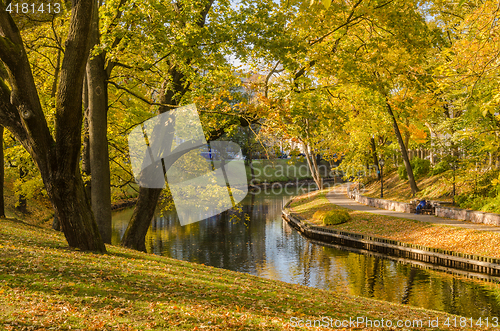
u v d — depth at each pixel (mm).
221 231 30547
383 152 38281
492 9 11375
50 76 18859
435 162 36250
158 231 30438
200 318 6105
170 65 14383
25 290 6160
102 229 13359
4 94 9344
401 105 15578
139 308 6211
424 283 16750
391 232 24703
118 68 16469
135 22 11484
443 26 23234
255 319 6543
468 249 19234
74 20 8812
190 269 10867
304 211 37719
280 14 12352
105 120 13430
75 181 10070
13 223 13922
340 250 24281
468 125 20062
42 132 9469
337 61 14188
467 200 26062
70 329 4969
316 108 12328
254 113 11500
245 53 11711
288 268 19797
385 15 13664
